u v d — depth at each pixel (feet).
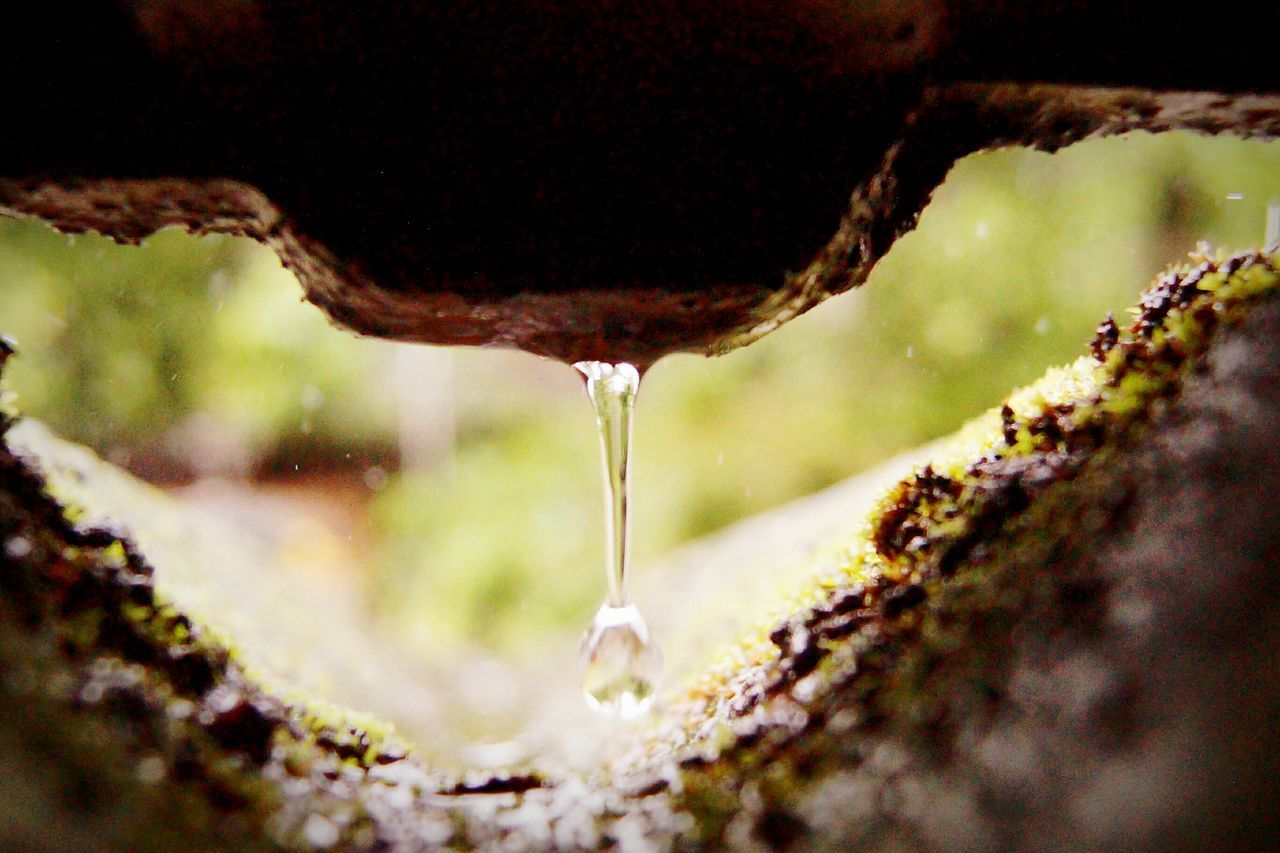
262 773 0.61
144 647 0.63
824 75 0.62
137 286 1.18
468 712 0.85
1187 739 0.57
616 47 0.62
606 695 0.69
